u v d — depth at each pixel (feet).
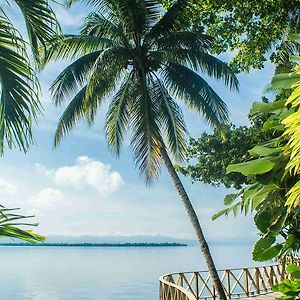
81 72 52.39
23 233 7.50
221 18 52.42
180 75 53.88
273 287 10.48
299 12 47.09
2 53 9.21
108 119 55.06
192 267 303.89
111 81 53.88
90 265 335.06
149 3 54.03
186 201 52.75
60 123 54.34
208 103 52.03
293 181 10.79
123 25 54.29
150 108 52.13
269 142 11.04
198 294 54.34
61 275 214.48
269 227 11.19
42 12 9.98
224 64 51.96
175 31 54.54
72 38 50.31
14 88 9.20
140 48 54.34
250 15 49.26
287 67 23.63
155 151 50.88
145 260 451.94
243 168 10.42
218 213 12.22
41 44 10.23
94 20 54.95
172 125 54.80
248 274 58.34
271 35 51.37
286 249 11.34
